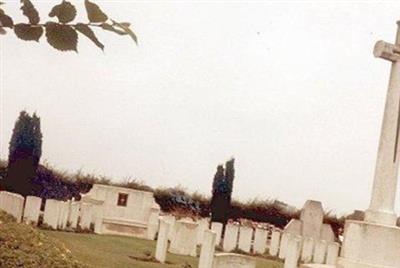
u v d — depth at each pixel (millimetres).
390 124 11781
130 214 22594
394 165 11688
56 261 9688
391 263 11305
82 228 20156
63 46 1288
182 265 15602
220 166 30641
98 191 22250
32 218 17828
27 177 24109
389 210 11609
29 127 24219
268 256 21906
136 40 1334
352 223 11688
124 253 16094
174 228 18688
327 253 21375
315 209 25125
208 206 34281
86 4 1267
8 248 9422
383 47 11969
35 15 1264
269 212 34000
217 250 21438
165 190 34938
